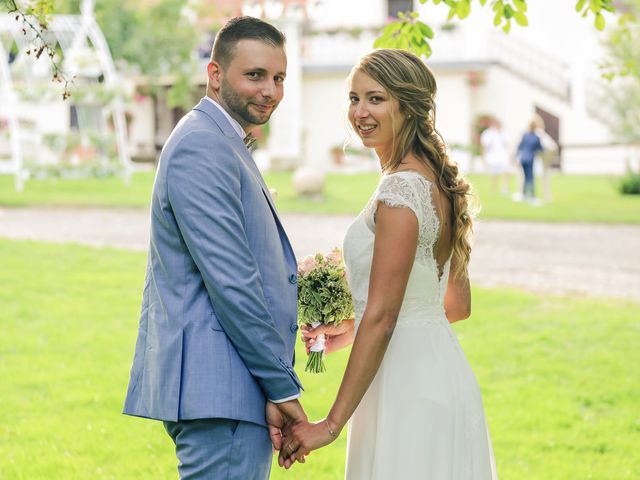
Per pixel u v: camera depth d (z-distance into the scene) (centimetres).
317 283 287
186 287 257
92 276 894
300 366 605
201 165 249
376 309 258
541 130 1733
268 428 262
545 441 461
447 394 273
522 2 415
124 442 448
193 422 254
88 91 1780
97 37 1795
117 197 1692
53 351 621
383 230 260
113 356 612
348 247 277
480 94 2656
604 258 1080
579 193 1934
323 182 1677
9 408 495
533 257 1084
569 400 532
